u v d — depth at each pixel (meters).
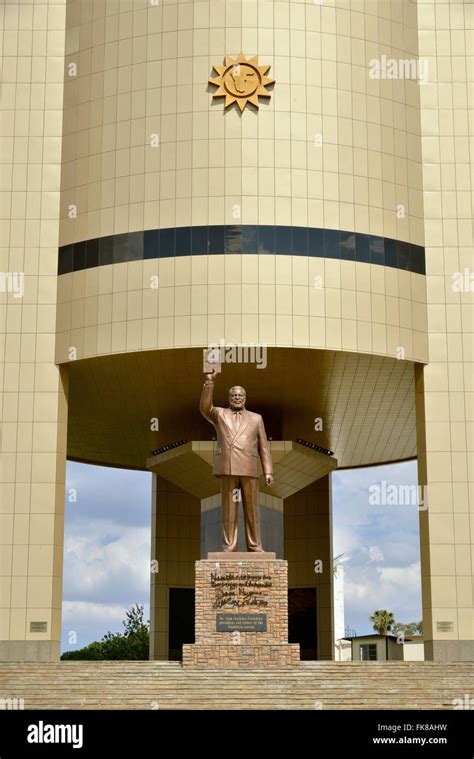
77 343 47.88
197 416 57.28
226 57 47.91
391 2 50.19
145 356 47.56
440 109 50.66
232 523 41.59
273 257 46.81
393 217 48.72
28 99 50.53
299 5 48.62
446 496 47.62
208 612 40.03
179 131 47.75
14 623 46.16
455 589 46.72
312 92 48.12
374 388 52.75
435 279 49.38
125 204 47.97
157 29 48.62
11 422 47.94
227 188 47.16
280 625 39.94
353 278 47.41
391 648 83.94
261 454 42.31
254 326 46.28
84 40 50.09
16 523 47.03
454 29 51.31
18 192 49.81
